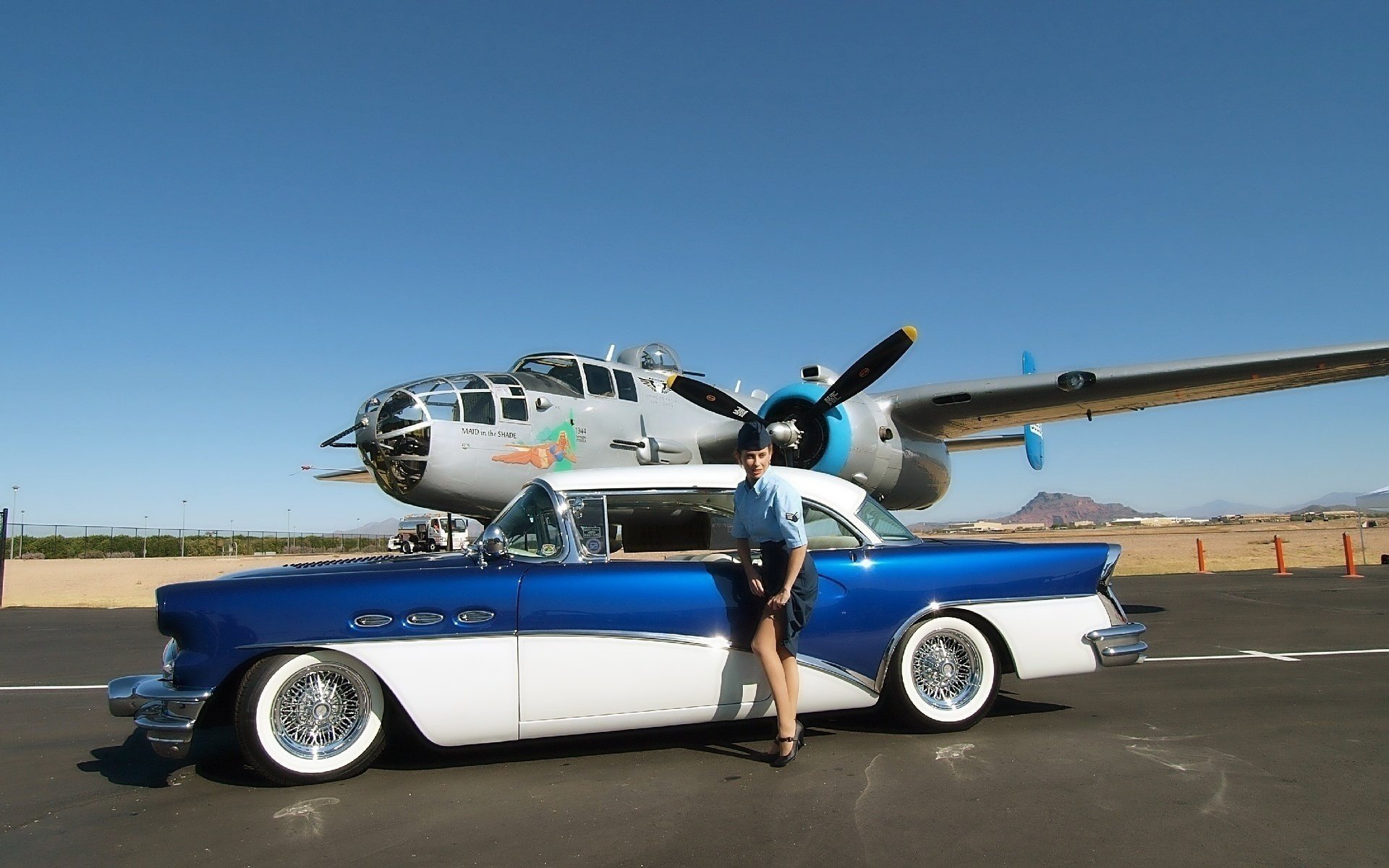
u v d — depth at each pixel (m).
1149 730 4.73
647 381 12.14
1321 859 2.95
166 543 46.88
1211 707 5.30
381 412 9.70
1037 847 3.08
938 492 14.56
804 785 3.85
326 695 4.11
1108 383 11.16
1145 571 20.62
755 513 4.17
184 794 3.97
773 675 4.15
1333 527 65.25
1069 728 4.78
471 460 9.68
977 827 3.29
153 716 4.02
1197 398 11.82
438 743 4.05
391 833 3.38
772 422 10.86
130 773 4.38
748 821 3.41
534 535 4.54
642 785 3.91
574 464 10.70
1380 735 4.59
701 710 4.28
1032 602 4.73
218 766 4.47
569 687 4.13
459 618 4.10
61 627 11.86
